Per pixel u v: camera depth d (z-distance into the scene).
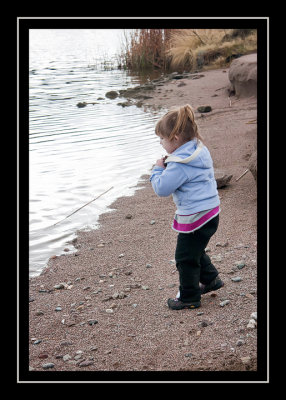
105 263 4.74
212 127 9.52
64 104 13.02
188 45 18.00
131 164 7.88
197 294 3.65
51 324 3.70
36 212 6.10
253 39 16.83
